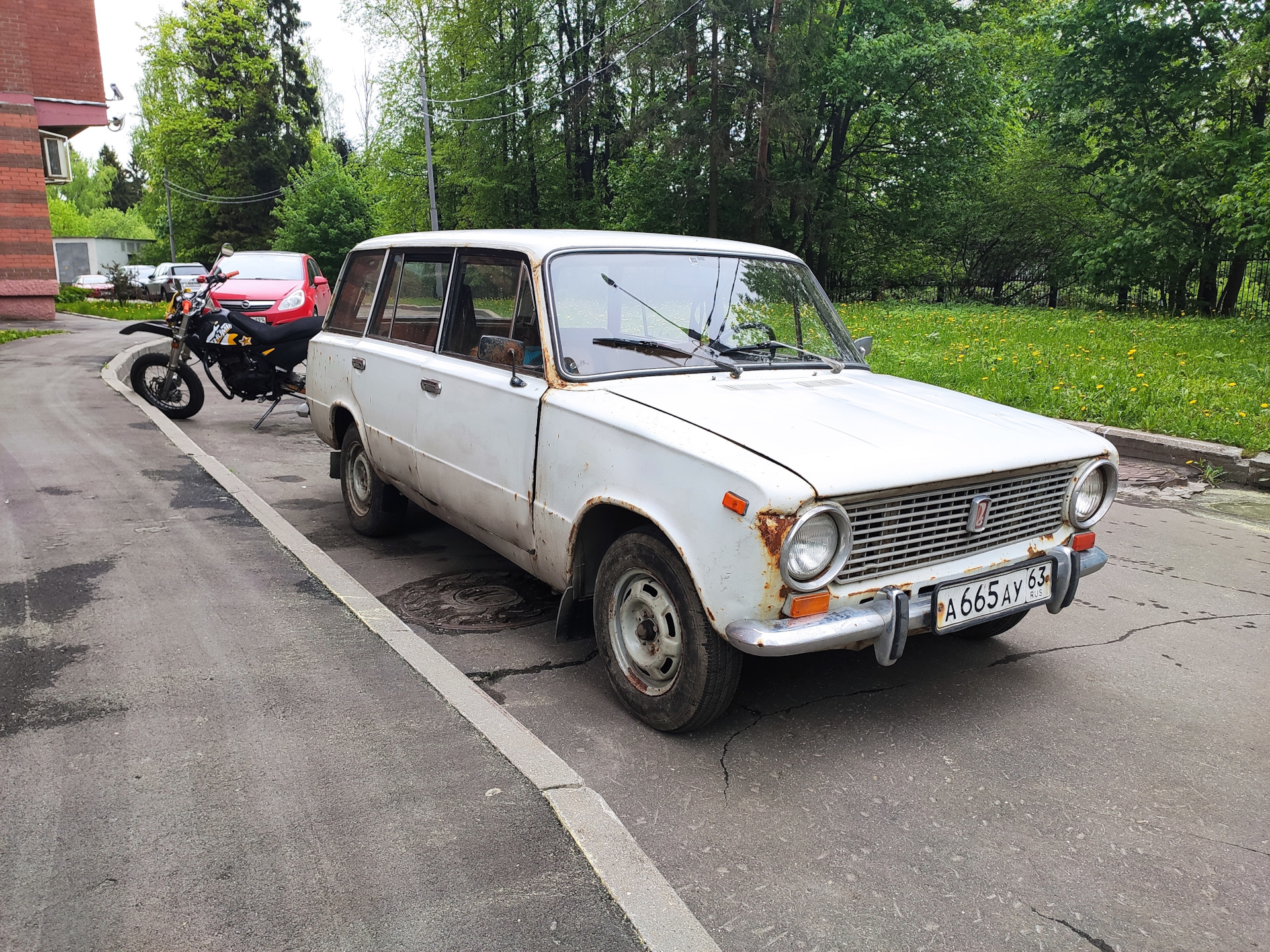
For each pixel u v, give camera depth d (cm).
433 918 217
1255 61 2041
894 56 2975
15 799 261
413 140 4272
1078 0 2423
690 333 386
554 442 352
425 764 283
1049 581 346
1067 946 222
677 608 304
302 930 212
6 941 206
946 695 363
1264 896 243
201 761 283
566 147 4009
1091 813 281
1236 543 581
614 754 310
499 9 3869
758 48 2972
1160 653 409
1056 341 1480
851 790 291
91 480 632
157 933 210
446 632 414
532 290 376
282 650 367
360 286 546
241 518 550
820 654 402
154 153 5831
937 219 3322
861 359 441
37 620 394
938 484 297
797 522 268
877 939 223
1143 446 811
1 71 1884
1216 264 2311
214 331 889
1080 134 2592
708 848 258
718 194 3209
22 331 1708
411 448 465
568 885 230
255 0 5781
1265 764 313
